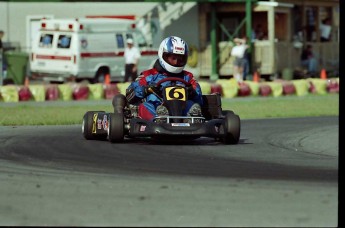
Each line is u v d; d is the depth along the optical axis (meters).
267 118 67.19
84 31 105.12
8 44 116.88
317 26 128.50
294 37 122.94
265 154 42.53
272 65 115.50
